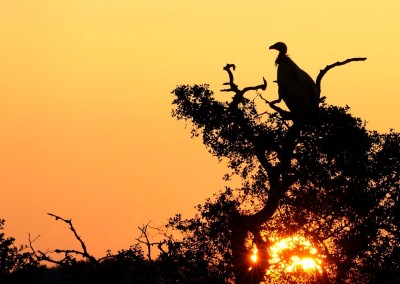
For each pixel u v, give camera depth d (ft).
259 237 114.11
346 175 120.06
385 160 122.01
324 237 114.01
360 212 116.67
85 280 107.34
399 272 114.32
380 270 114.62
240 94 125.80
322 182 118.42
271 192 118.42
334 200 115.03
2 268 111.04
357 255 116.47
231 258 112.68
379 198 119.34
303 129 125.59
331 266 112.16
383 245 115.96
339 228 116.47
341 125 123.95
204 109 127.75
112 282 107.65
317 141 122.21
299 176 119.55
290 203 116.37
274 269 112.37
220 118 127.13
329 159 122.11
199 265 109.50
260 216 117.08
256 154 123.34
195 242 114.01
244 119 126.31
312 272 112.27
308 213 115.55
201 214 115.65
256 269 112.16
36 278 111.14
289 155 122.62
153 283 108.58
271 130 124.57
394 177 122.62
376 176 122.42
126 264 108.37
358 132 123.44
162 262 108.68
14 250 112.06
